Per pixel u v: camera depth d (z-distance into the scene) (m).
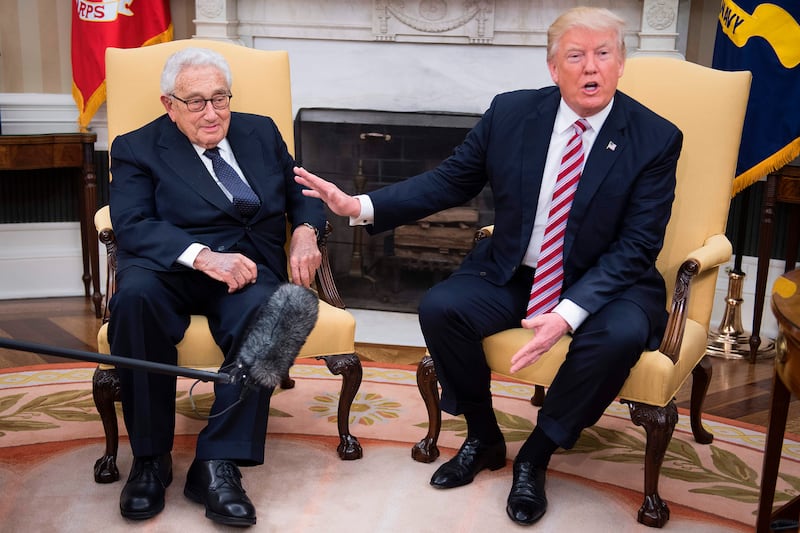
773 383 2.00
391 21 4.14
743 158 3.63
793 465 2.76
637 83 2.73
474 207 4.13
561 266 2.46
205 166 2.63
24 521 2.30
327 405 3.12
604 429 2.99
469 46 4.14
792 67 3.48
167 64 2.56
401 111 4.22
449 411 2.54
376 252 4.28
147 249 2.46
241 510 2.25
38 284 4.46
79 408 3.05
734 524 2.39
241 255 2.46
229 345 2.40
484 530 2.32
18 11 4.28
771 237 3.64
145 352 2.36
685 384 3.48
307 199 2.79
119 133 2.82
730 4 3.61
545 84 4.12
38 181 4.39
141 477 2.37
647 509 2.37
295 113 4.30
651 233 2.39
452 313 2.41
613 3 4.02
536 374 2.40
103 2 4.08
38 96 4.34
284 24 4.24
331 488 2.52
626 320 2.28
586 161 2.42
